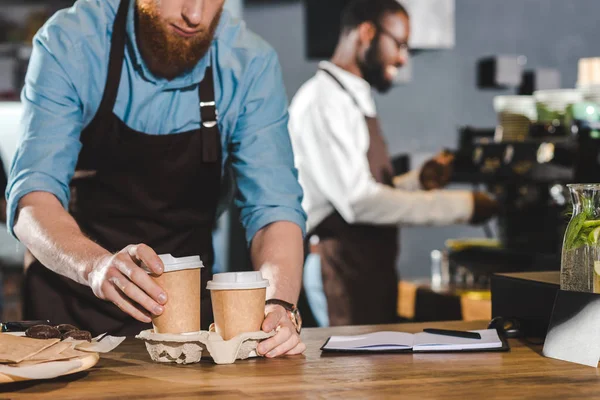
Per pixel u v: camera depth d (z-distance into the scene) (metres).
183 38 1.75
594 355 1.31
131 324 1.97
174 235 2.01
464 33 5.01
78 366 1.19
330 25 4.66
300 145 3.98
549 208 3.60
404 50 4.42
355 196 3.88
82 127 1.89
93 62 1.83
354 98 4.00
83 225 1.98
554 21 5.22
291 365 1.33
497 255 3.71
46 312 1.96
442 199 4.04
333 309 4.05
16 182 1.72
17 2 4.79
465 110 5.01
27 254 2.02
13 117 5.00
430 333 1.58
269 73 1.93
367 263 4.04
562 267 1.43
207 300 2.03
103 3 1.84
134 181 1.95
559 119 3.79
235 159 1.93
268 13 4.68
